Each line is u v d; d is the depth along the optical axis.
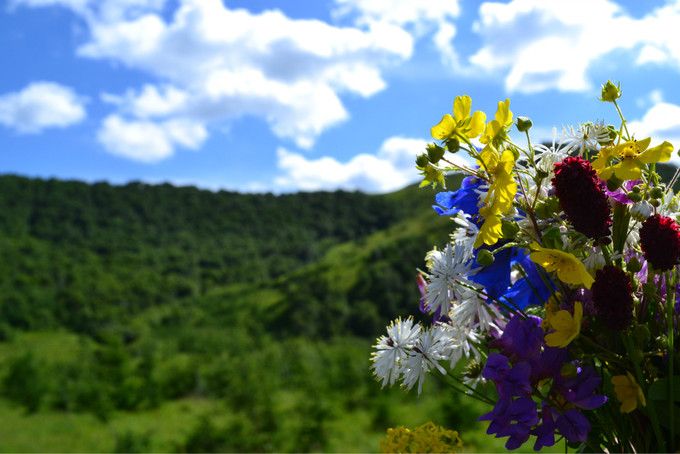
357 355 28.69
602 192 0.78
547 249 0.77
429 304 0.96
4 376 29.45
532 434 0.81
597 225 0.77
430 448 0.99
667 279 0.81
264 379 25.92
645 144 0.84
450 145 0.85
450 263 0.93
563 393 0.82
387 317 53.50
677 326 0.84
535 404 0.81
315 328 53.62
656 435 0.79
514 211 0.89
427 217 75.25
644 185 0.89
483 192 0.89
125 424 23.58
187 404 26.72
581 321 0.82
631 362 0.81
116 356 31.00
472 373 0.98
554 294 0.87
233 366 29.48
